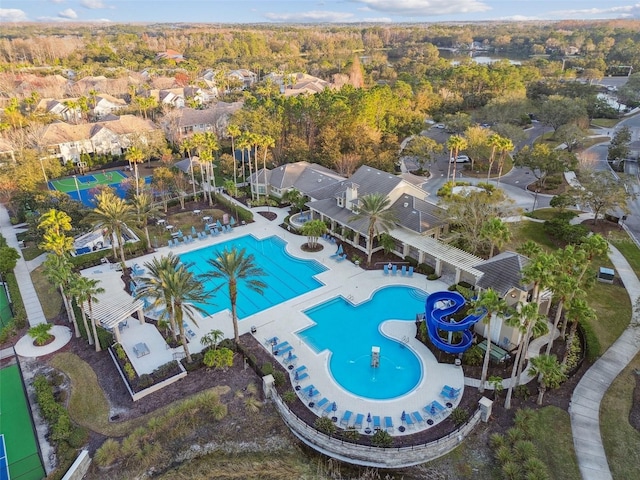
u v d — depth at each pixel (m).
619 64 189.38
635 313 45.09
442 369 38.62
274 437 33.53
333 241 61.72
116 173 94.44
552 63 181.12
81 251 59.00
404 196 61.28
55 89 150.00
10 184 72.06
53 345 42.56
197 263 57.78
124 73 182.75
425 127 112.88
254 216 71.56
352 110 93.06
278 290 51.31
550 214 68.12
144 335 43.56
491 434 32.66
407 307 47.94
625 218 63.56
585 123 107.19
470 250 53.28
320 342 42.59
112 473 30.55
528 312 30.28
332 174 78.25
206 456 32.19
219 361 38.41
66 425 32.69
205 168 85.50
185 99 147.62
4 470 30.08
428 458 31.28
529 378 37.31
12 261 54.38
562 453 30.95
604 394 35.72
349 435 32.00
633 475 29.38
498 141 76.44
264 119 93.69
